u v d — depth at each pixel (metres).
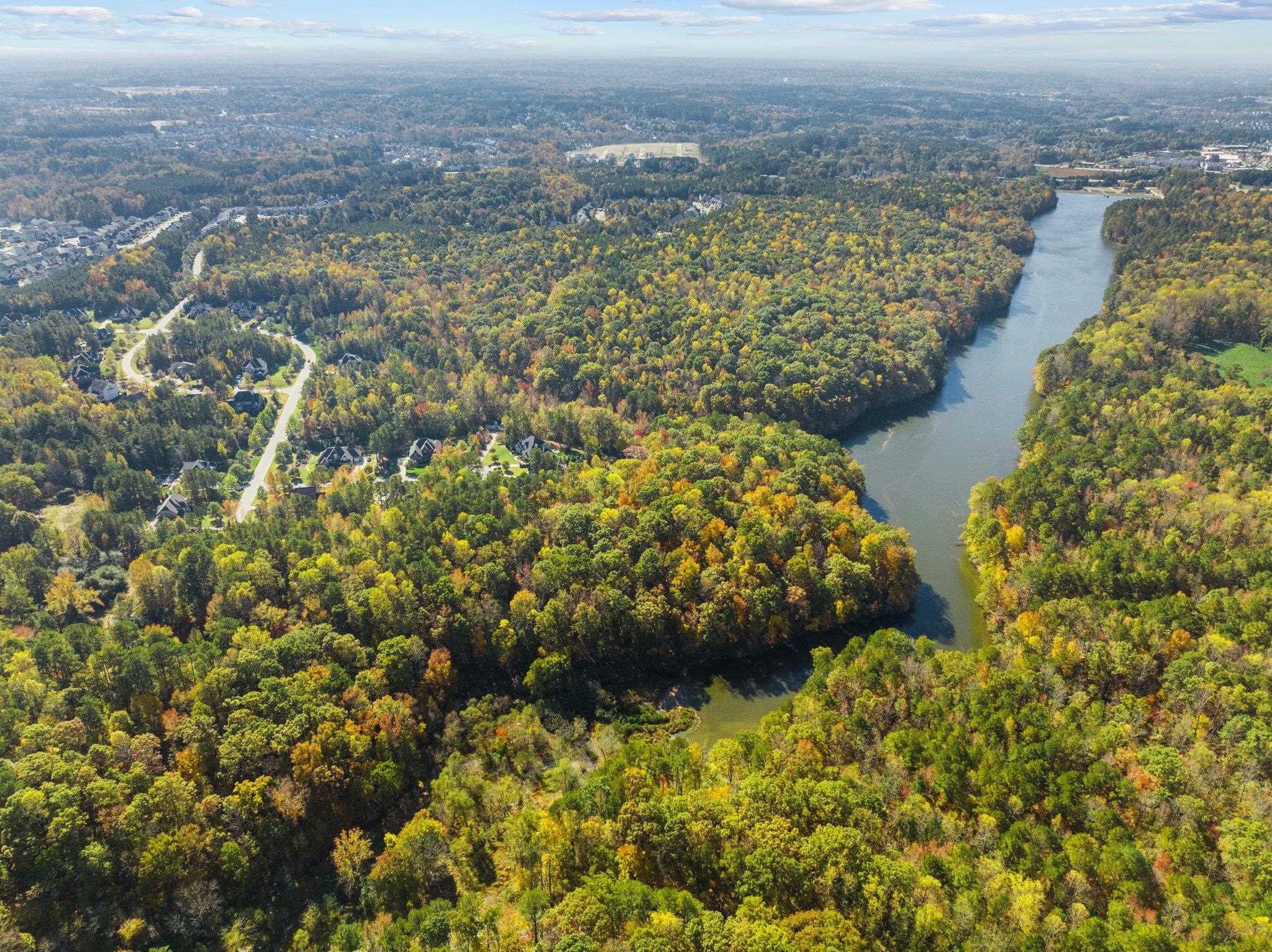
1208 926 99.00
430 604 172.38
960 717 142.75
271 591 176.25
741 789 123.56
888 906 104.00
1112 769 125.44
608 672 178.75
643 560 183.50
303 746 137.00
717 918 99.12
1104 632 160.38
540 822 123.06
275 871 132.12
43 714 137.38
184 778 132.75
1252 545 182.88
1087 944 97.00
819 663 162.50
